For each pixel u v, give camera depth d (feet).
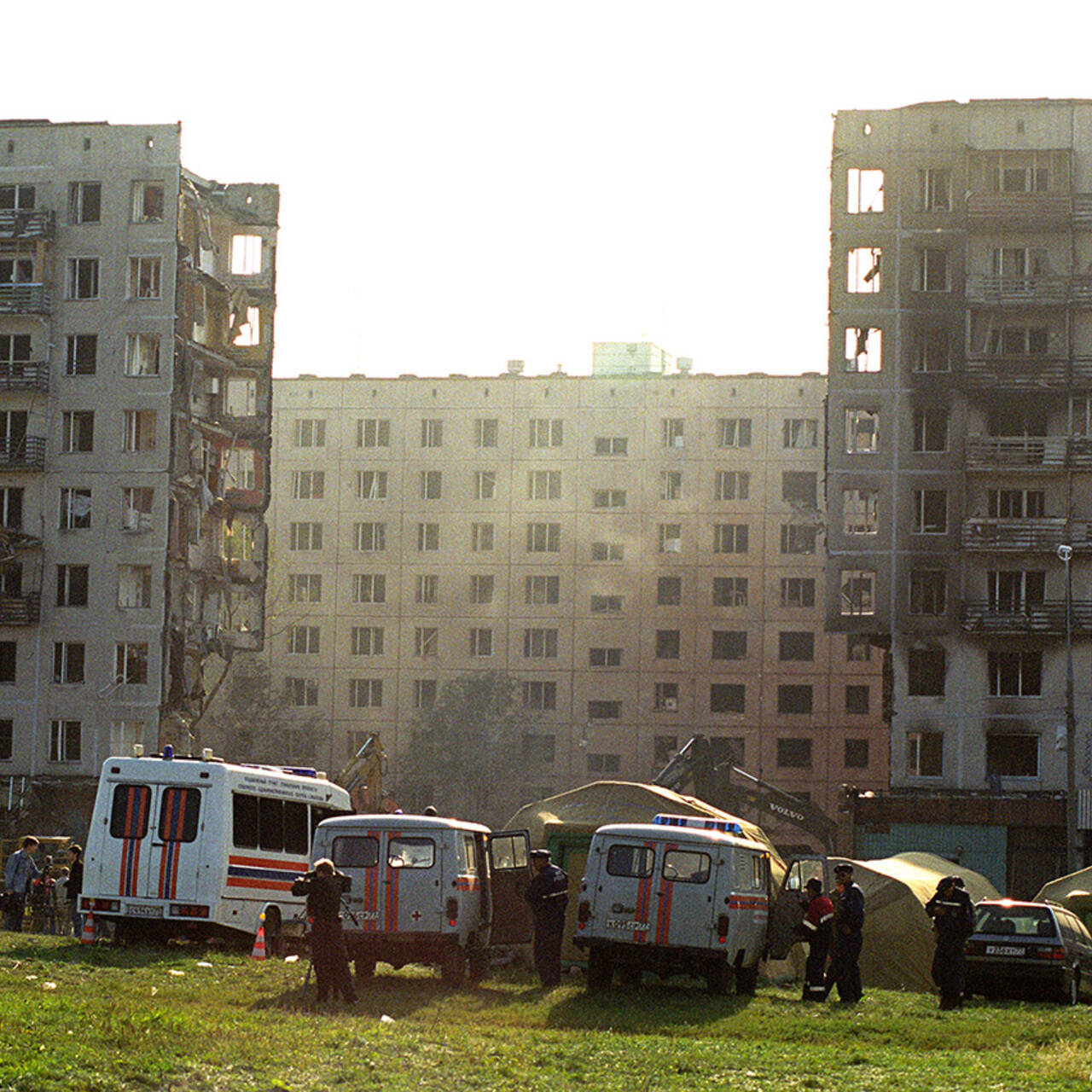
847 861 124.77
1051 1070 63.77
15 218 263.70
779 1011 85.30
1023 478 246.06
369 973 91.81
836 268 250.57
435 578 398.42
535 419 399.85
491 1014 78.07
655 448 394.93
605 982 91.04
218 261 283.59
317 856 90.89
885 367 248.32
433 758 372.99
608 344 444.96
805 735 381.81
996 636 242.58
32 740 258.78
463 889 91.09
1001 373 245.86
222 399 281.54
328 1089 52.26
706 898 90.17
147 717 257.14
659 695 387.96
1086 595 242.78
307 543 403.34
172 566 261.85
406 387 404.36
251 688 382.22
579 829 123.34
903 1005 92.38
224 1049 57.11
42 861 172.65
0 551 259.80
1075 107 249.75
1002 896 232.12
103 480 261.44
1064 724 239.71
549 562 395.14
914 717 242.78
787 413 391.65
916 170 250.57
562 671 391.65
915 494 246.88
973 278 248.11
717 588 389.39
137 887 104.32
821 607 384.88
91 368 263.29
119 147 265.95
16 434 263.70
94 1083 49.65
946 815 233.35
